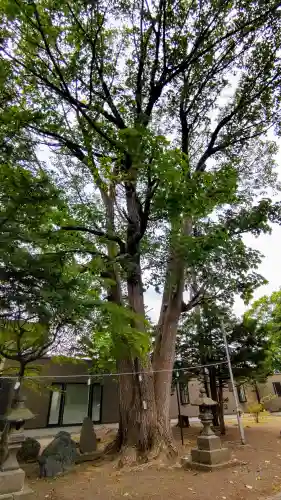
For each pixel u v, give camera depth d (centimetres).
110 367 863
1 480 416
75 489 502
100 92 786
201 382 1168
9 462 441
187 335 1133
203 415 660
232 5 740
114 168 713
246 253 759
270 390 2092
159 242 699
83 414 1334
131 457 645
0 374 827
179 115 903
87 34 659
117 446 732
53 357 823
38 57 655
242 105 887
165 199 530
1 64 544
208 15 744
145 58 805
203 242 556
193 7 732
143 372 726
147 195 631
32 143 601
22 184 319
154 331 853
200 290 865
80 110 684
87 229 723
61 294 297
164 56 784
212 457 597
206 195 527
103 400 1412
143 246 738
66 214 643
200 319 1125
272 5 740
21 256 286
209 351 1045
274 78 841
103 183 752
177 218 548
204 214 559
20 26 593
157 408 717
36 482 558
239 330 1077
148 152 530
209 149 932
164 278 735
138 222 755
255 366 1066
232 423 1377
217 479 523
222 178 550
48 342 527
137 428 695
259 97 871
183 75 841
